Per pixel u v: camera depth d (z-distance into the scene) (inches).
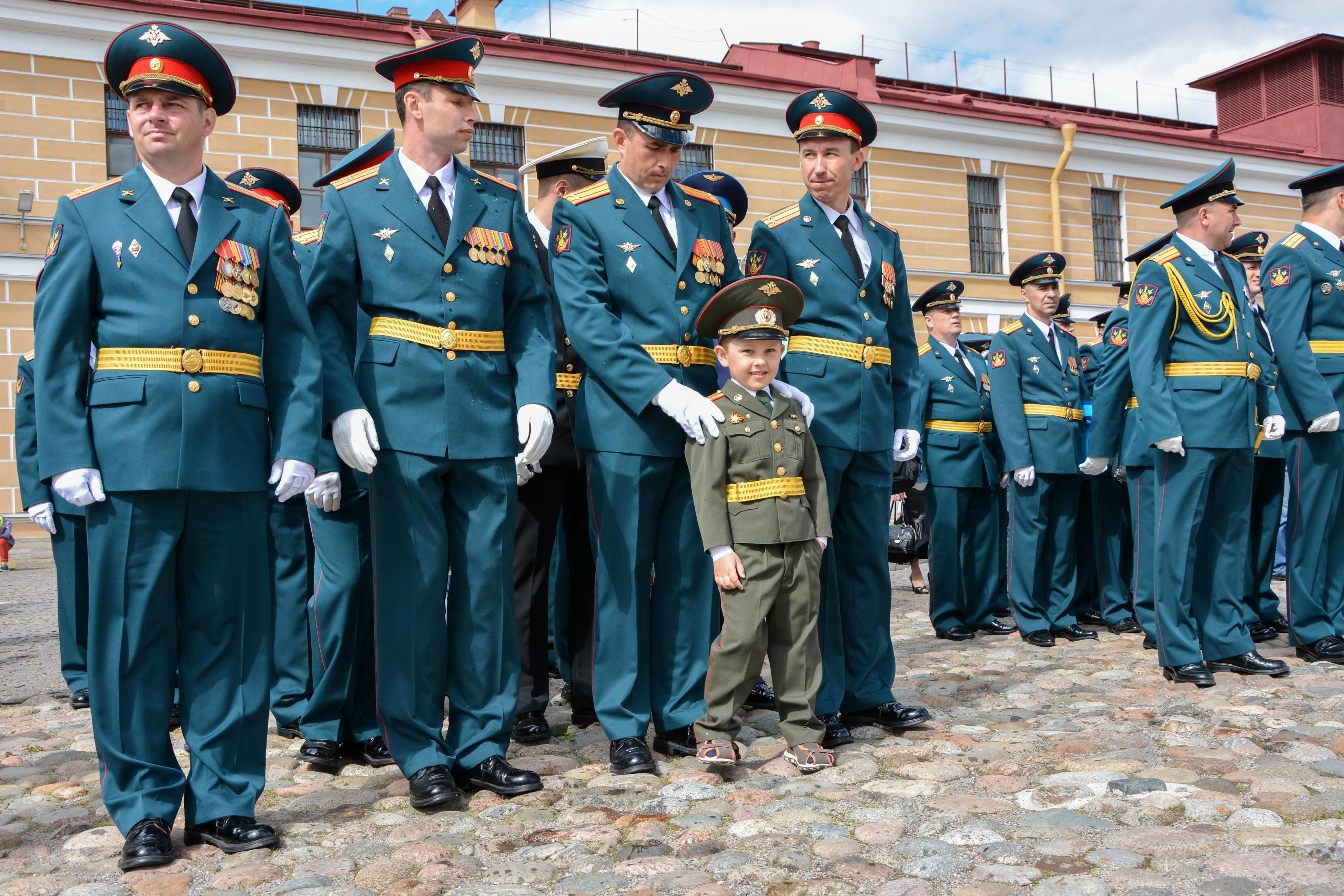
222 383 125.6
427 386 141.6
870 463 169.6
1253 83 978.1
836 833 118.8
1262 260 251.6
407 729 141.3
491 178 154.4
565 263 156.9
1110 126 812.0
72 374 121.5
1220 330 196.2
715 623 161.6
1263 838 111.6
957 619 265.9
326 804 140.5
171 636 125.9
